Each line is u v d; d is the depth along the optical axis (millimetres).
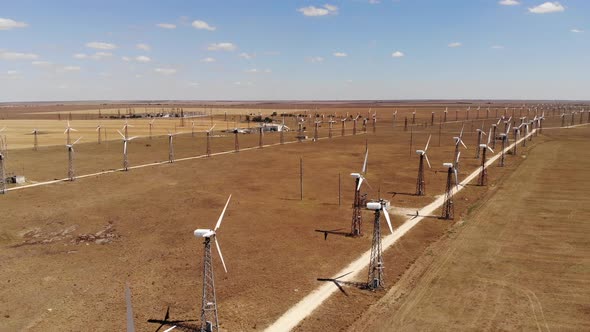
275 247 69875
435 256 65562
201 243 71750
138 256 66625
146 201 96500
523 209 89062
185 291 55250
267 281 57812
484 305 50969
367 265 62688
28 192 102438
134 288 56094
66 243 72000
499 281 57094
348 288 55625
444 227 79000
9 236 74375
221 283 57344
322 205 93875
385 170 131625
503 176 121250
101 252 68125
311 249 69000
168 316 49188
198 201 96812
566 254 65562
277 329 46312
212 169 134000
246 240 73062
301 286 56344
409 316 48656
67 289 55688
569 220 81312
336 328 46406
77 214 86625
